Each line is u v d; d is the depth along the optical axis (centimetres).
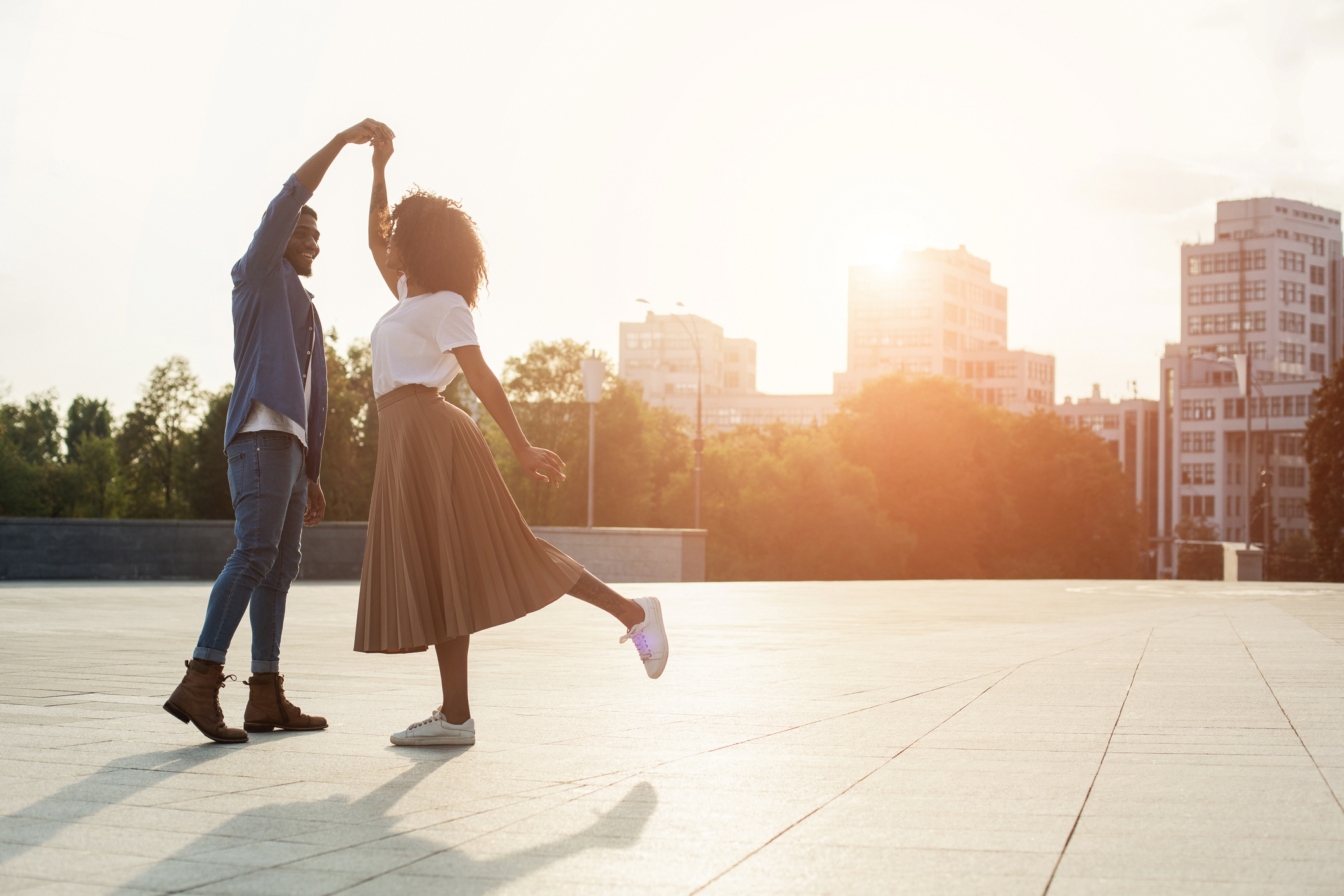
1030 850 228
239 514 375
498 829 244
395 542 349
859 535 5491
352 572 2058
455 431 354
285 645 732
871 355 17200
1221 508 13062
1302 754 337
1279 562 6600
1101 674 562
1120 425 14762
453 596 343
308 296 406
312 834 239
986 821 252
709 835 240
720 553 5409
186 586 1559
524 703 448
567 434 5497
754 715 414
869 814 259
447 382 362
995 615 1133
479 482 353
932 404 6356
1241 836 239
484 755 332
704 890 201
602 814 258
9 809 260
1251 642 773
